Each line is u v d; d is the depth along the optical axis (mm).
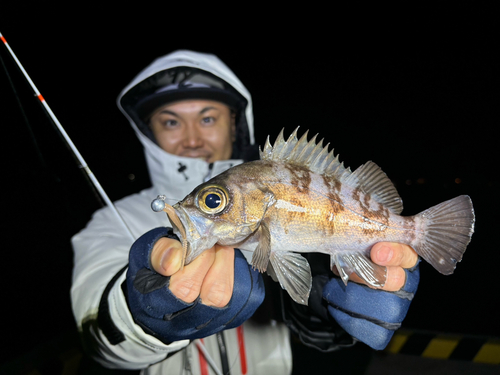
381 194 305
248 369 446
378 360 537
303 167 294
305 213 281
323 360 550
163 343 300
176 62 551
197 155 567
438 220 299
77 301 399
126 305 295
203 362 442
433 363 519
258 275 303
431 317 962
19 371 479
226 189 265
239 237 270
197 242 257
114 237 486
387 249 284
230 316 274
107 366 391
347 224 288
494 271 1230
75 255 490
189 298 248
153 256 242
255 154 610
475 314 966
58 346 526
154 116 564
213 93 552
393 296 324
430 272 1219
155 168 563
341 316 344
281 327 472
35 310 1084
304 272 284
